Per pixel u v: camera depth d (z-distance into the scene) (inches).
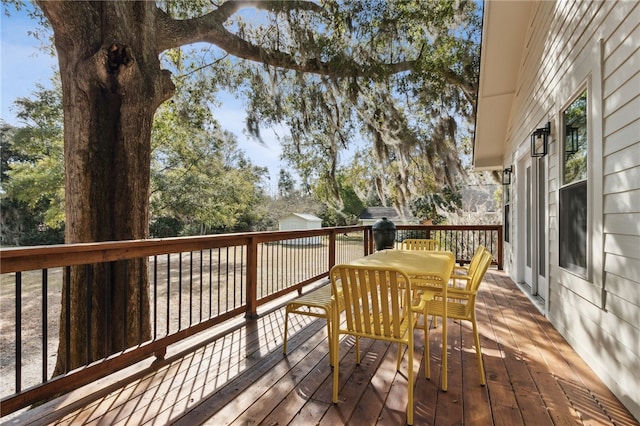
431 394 79.8
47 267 69.6
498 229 270.1
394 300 73.4
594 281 91.5
